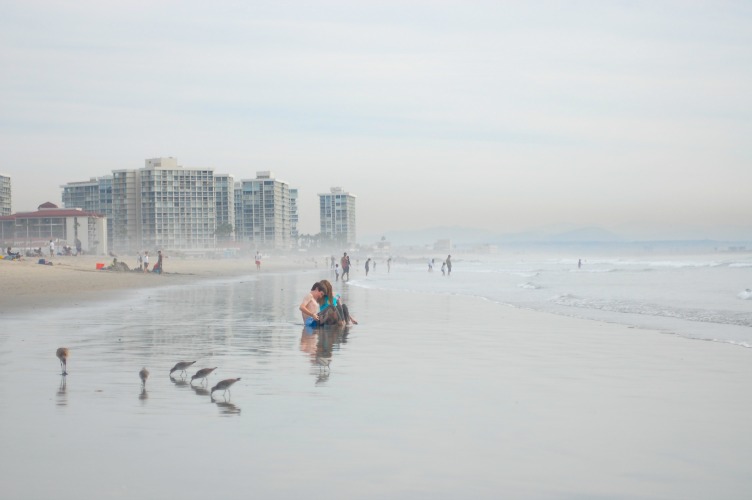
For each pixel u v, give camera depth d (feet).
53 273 183.01
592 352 48.26
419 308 93.91
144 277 197.77
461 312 86.53
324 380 36.27
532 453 22.22
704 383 35.70
